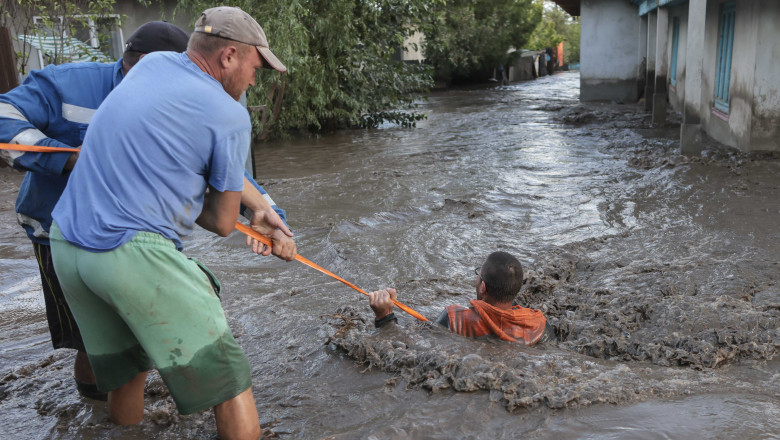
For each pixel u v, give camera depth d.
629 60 22.59
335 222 7.30
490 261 3.83
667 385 3.11
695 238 6.26
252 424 2.63
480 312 3.79
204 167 2.53
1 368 3.71
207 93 2.48
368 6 15.66
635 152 11.82
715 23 13.41
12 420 3.04
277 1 13.46
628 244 6.18
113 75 2.93
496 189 8.89
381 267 5.68
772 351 3.62
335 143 14.55
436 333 3.74
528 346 3.75
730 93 12.08
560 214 7.46
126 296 2.37
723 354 3.54
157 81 2.48
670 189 8.49
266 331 4.08
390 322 3.92
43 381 3.46
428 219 7.34
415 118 16.92
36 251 3.04
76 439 2.82
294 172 10.95
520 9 36.72
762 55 10.63
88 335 2.63
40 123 2.82
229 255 6.18
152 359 2.44
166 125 2.42
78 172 2.47
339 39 15.14
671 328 3.96
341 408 3.00
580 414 2.82
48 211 2.96
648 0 18.20
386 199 8.44
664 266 5.35
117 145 2.41
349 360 3.54
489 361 3.25
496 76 37.78
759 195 7.98
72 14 12.93
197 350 2.46
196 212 2.58
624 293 4.66
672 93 20.34
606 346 3.80
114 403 2.89
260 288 5.18
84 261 2.38
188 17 16.00
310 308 4.54
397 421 2.85
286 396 3.16
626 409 2.86
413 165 11.16
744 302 4.32
